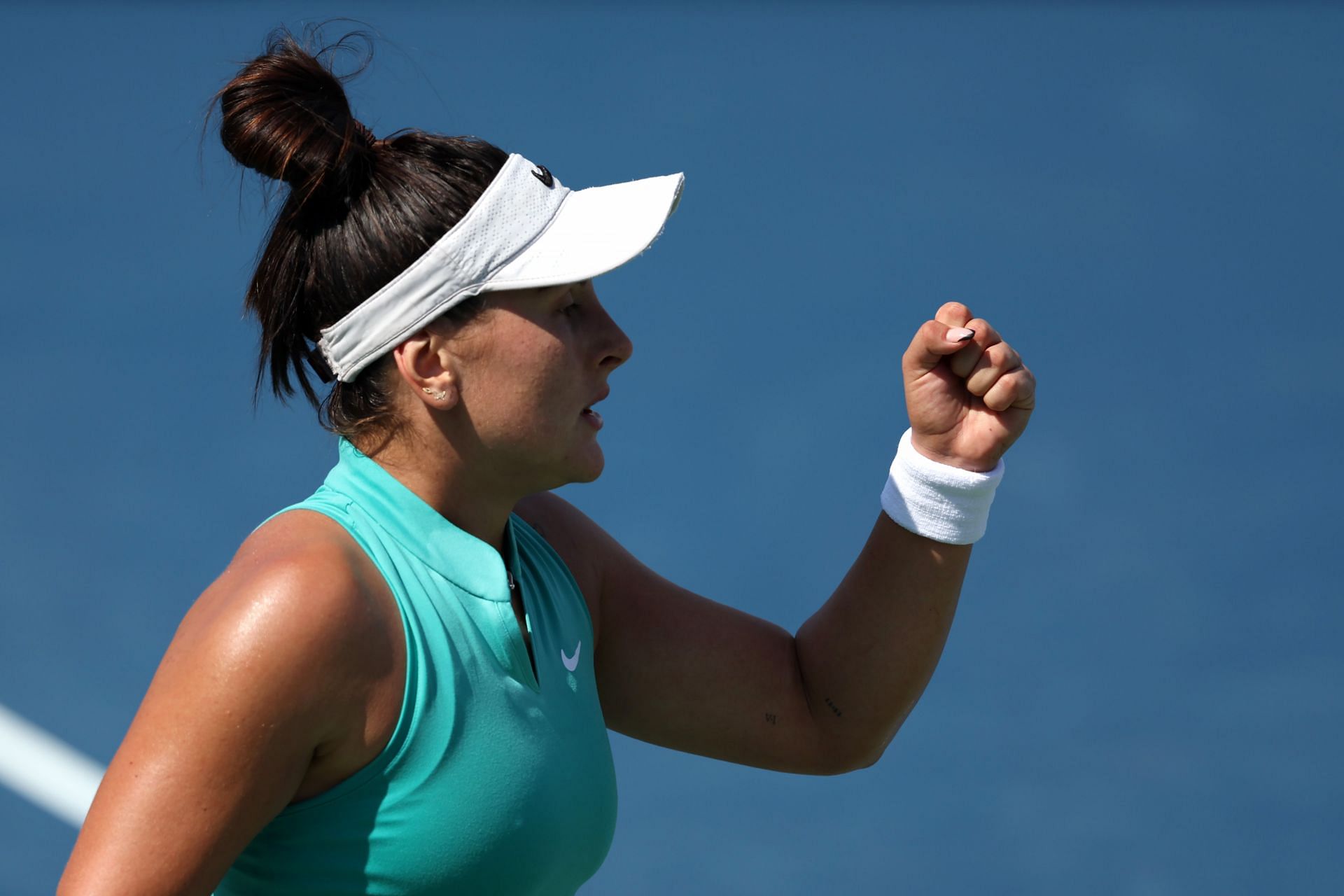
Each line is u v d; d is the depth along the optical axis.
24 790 26.52
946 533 10.44
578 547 10.61
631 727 10.97
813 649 10.87
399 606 8.53
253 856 8.58
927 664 10.74
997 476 10.47
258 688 7.88
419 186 9.06
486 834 8.57
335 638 8.08
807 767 11.07
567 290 9.30
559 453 9.35
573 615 9.91
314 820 8.41
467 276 8.98
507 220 9.12
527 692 8.95
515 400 9.14
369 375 9.22
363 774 8.35
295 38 9.91
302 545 8.39
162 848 7.74
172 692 7.90
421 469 9.24
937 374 10.45
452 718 8.52
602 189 9.62
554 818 8.85
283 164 8.97
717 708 10.80
